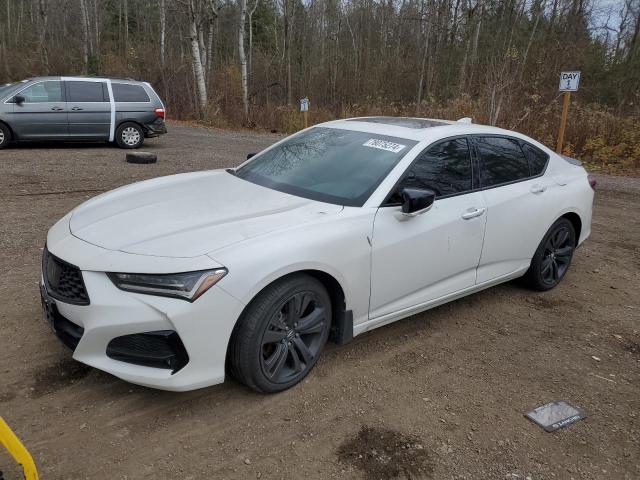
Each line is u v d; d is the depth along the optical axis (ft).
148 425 9.37
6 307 13.16
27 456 7.05
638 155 45.98
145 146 45.32
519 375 11.78
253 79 91.86
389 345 12.69
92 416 9.50
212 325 9.02
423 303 12.68
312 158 13.38
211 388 10.53
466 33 88.48
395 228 11.48
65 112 39.68
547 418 10.27
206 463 8.60
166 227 10.16
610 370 12.23
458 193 13.07
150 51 103.40
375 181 11.88
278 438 9.27
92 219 10.89
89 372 10.76
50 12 132.16
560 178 16.21
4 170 30.60
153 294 8.82
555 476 8.80
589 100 71.97
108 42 132.16
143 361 9.12
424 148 12.69
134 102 42.11
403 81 90.17
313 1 116.47
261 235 9.80
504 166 14.62
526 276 16.16
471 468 8.86
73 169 32.19
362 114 76.02
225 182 13.30
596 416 10.46
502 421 10.12
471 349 12.78
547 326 14.29
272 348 10.21
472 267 13.65
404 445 9.29
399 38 101.40
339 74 92.38
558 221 16.01
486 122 51.03
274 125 73.31
